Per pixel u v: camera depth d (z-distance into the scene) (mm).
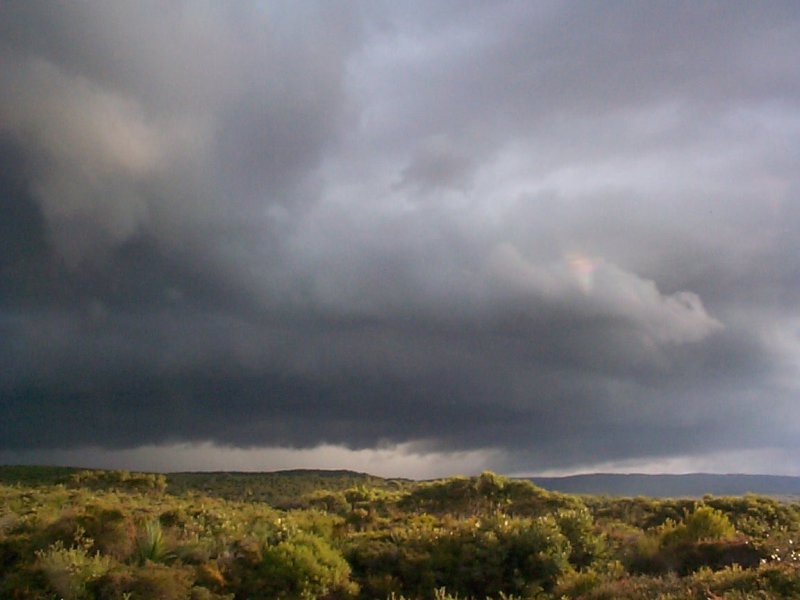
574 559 20000
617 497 43875
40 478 54375
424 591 17953
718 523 20547
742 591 12531
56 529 17656
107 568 15781
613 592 14500
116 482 53438
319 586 17031
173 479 65438
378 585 17875
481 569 18500
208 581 16531
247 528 21047
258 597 16531
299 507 42094
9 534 17750
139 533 18688
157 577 15188
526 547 19219
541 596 16859
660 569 18562
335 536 21375
